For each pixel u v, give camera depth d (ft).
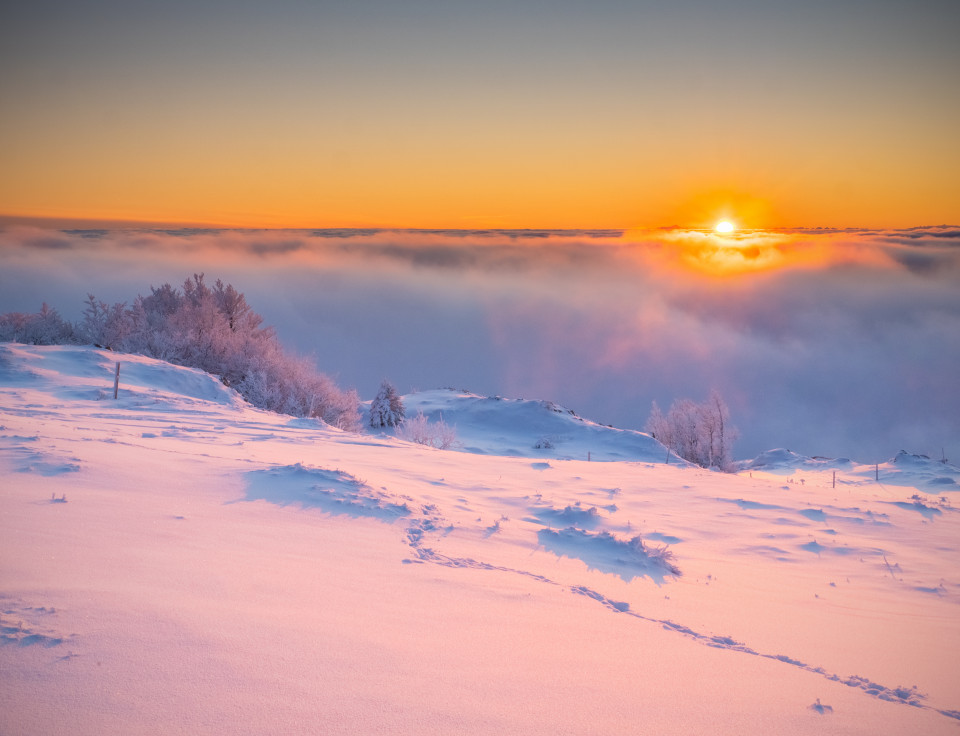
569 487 51.39
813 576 32.81
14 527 18.11
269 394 109.29
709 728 11.73
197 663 11.21
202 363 116.37
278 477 31.63
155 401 69.92
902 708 14.79
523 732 10.41
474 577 21.21
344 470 37.76
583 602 20.53
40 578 14.30
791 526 44.55
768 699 13.85
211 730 9.21
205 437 48.42
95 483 25.70
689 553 35.04
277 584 16.67
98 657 10.91
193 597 14.53
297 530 23.76
